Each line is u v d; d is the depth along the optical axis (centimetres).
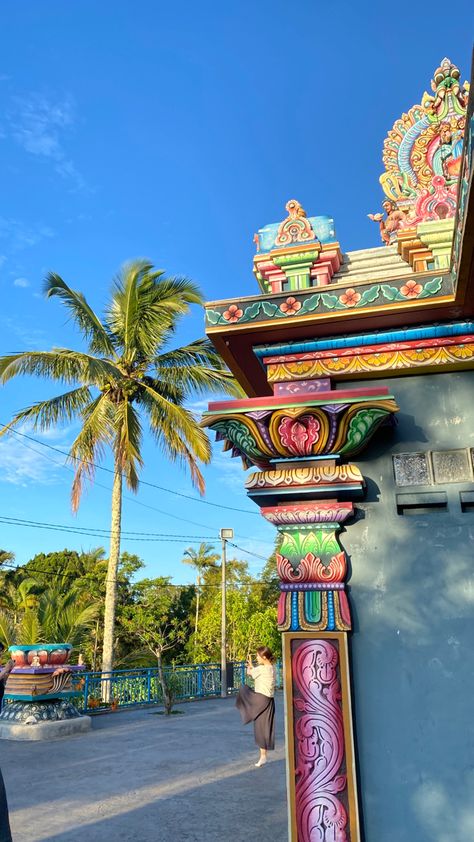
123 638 3189
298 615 296
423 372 325
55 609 1379
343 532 311
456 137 361
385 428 321
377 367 322
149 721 1192
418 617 291
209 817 496
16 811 527
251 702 729
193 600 3709
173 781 634
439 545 300
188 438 1717
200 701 1645
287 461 311
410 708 279
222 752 808
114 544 1667
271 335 328
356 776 273
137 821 488
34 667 1026
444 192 354
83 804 546
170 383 1806
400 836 265
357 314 304
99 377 1570
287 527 310
